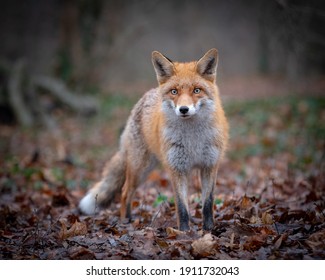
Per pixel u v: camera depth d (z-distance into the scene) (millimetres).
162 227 7609
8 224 8125
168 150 7559
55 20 42406
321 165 11875
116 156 9648
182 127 7414
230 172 13039
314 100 23156
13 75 24469
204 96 7402
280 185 9812
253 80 38031
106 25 29656
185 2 44938
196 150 7508
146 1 31672
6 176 12789
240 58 47062
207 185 7602
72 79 29109
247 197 8492
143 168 8914
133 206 9711
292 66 31562
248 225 6953
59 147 17594
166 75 7758
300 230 6758
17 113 23438
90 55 29422
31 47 44438
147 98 8930
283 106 23016
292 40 14859
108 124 23281
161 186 11367
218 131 7555
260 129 19328
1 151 17750
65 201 10094
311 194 8539
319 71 35219
